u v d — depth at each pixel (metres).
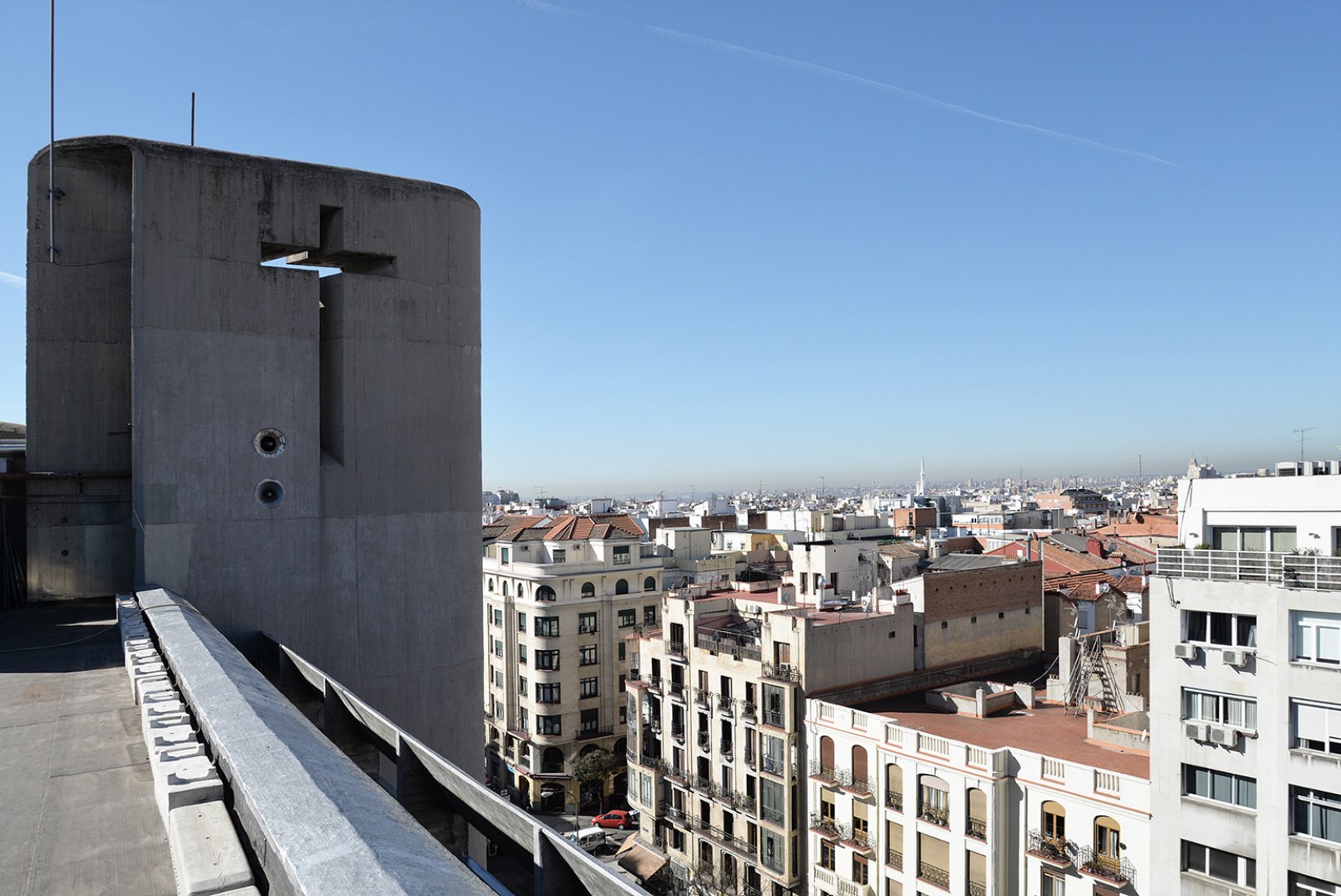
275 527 12.86
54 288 13.66
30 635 11.99
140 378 11.92
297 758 4.79
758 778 48.56
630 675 67.19
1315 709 24.55
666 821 56.59
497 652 78.25
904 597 52.62
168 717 6.77
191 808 4.87
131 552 14.02
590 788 73.62
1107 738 37.88
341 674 13.46
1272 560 25.84
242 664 8.03
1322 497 25.88
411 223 14.24
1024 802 35.12
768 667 48.38
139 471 11.91
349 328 13.59
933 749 38.34
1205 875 26.97
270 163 12.95
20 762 7.03
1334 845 23.91
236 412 12.59
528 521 85.25
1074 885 32.81
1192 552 27.64
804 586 60.78
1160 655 28.17
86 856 5.21
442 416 14.60
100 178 13.91
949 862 37.31
